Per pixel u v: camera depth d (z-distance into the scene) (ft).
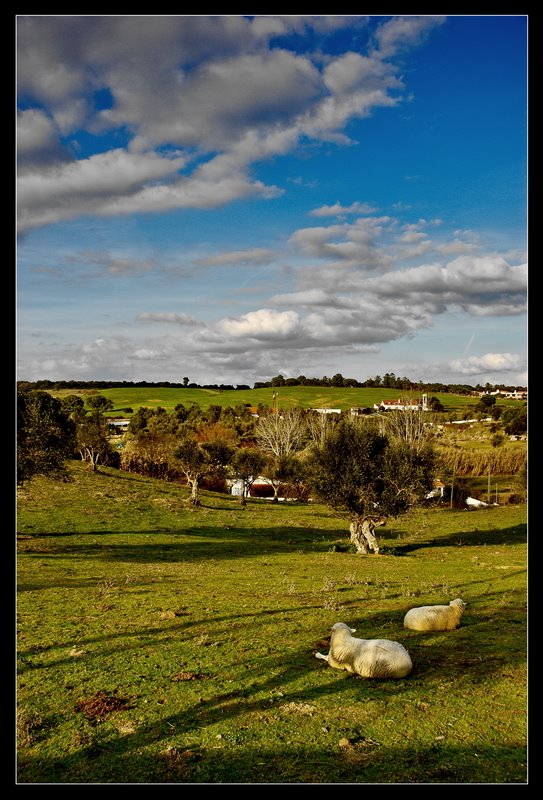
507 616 49.49
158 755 24.31
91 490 183.52
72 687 32.01
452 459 270.26
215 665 35.37
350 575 77.30
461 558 105.60
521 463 269.03
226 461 196.75
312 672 33.81
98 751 24.81
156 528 137.80
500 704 28.99
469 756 23.86
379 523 119.44
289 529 153.79
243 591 63.77
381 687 31.40
